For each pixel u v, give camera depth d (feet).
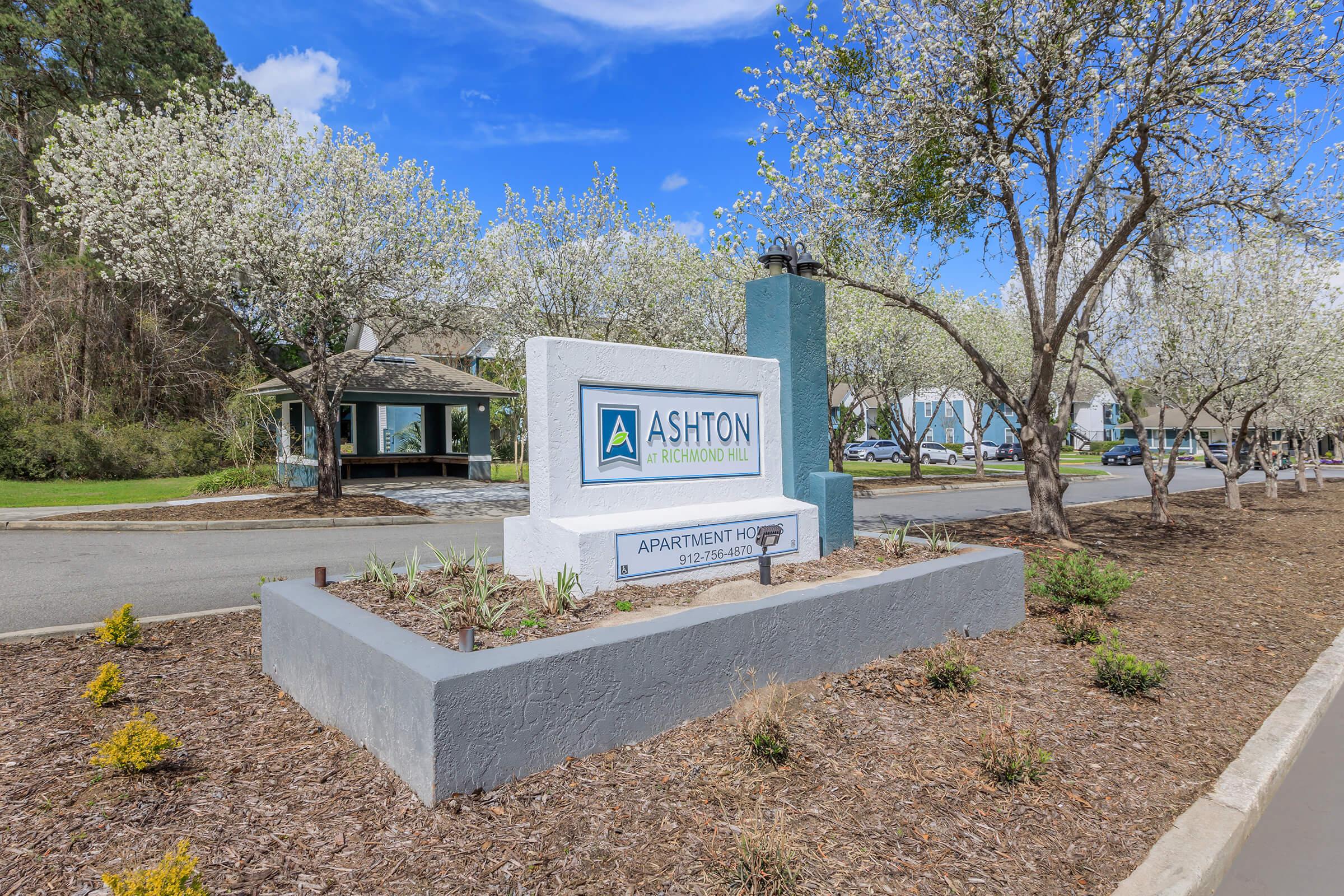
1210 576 27.09
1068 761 11.76
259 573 27.22
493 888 7.98
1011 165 28.66
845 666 14.61
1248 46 24.30
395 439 88.74
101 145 41.75
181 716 12.46
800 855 8.81
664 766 10.64
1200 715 14.15
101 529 39.93
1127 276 39.24
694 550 17.17
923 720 12.78
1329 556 31.32
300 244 43.93
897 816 9.84
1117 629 18.19
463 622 12.63
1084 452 171.94
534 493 16.29
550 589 14.98
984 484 79.41
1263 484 75.51
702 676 12.17
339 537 38.50
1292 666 17.42
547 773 10.25
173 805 9.46
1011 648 17.26
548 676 10.29
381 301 50.49
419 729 9.46
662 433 17.97
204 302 45.11
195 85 84.79
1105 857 9.43
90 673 14.60
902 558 19.72
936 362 77.36
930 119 28.14
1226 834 10.10
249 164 45.42
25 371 77.20
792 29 29.66
